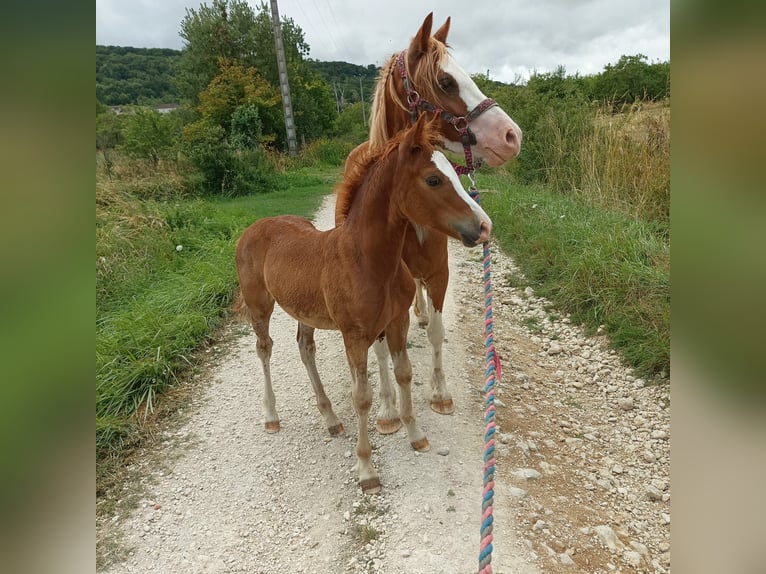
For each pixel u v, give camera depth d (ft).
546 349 15.66
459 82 9.59
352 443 11.57
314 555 8.79
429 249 10.65
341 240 9.39
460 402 12.51
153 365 14.20
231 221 28.71
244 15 84.38
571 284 17.66
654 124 25.90
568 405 12.83
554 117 33.63
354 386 9.77
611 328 15.49
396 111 10.52
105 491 10.59
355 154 12.50
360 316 9.25
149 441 12.14
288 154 67.67
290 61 89.86
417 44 9.94
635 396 12.92
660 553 8.48
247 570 8.64
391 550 8.54
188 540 9.31
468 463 10.39
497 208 28.50
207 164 44.09
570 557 8.21
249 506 10.02
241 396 13.83
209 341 17.02
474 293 19.75
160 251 23.48
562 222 22.79
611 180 26.45
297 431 12.17
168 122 57.93
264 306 12.00
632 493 9.86
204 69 82.84
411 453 10.80
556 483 9.97
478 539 8.55
